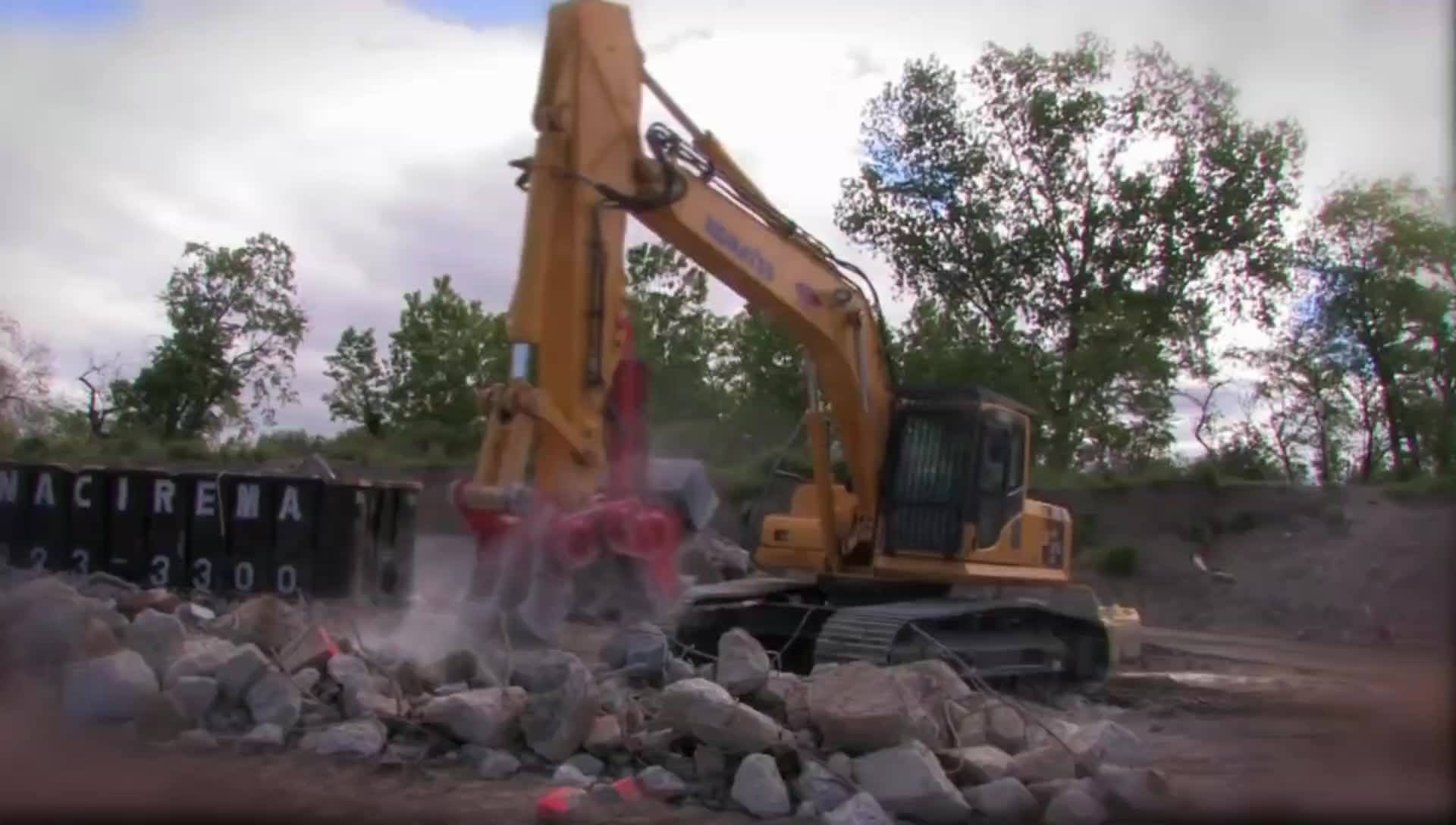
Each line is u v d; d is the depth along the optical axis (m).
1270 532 31.05
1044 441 38.66
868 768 8.00
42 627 9.54
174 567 16.33
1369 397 40.72
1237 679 16.48
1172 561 30.64
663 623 13.21
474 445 44.81
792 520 14.31
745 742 8.23
